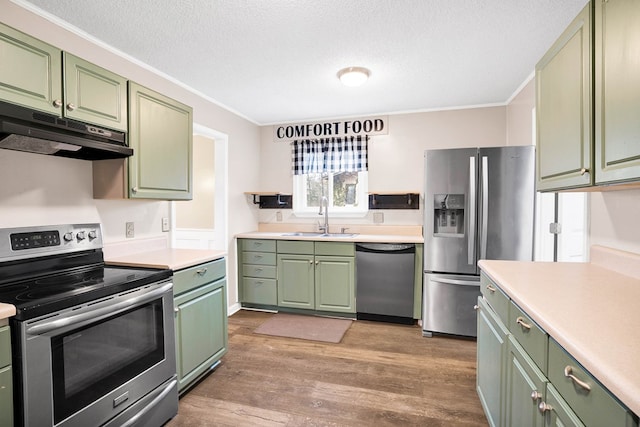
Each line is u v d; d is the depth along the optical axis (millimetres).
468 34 2111
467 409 1939
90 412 1394
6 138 1498
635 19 997
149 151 2137
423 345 2840
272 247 3639
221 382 2246
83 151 1839
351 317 3492
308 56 2426
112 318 1503
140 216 2477
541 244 2762
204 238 4254
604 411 722
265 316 3578
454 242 2916
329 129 4078
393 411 1925
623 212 1612
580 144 1301
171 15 1900
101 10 1849
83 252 1945
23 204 1761
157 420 1767
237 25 2008
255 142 4246
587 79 1246
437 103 3525
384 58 2455
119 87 1949
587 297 1218
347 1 1773
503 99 3410
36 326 1192
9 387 1146
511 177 2730
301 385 2209
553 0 1755
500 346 1484
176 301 1953
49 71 1587
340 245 3420
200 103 3205
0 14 1686
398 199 3842
